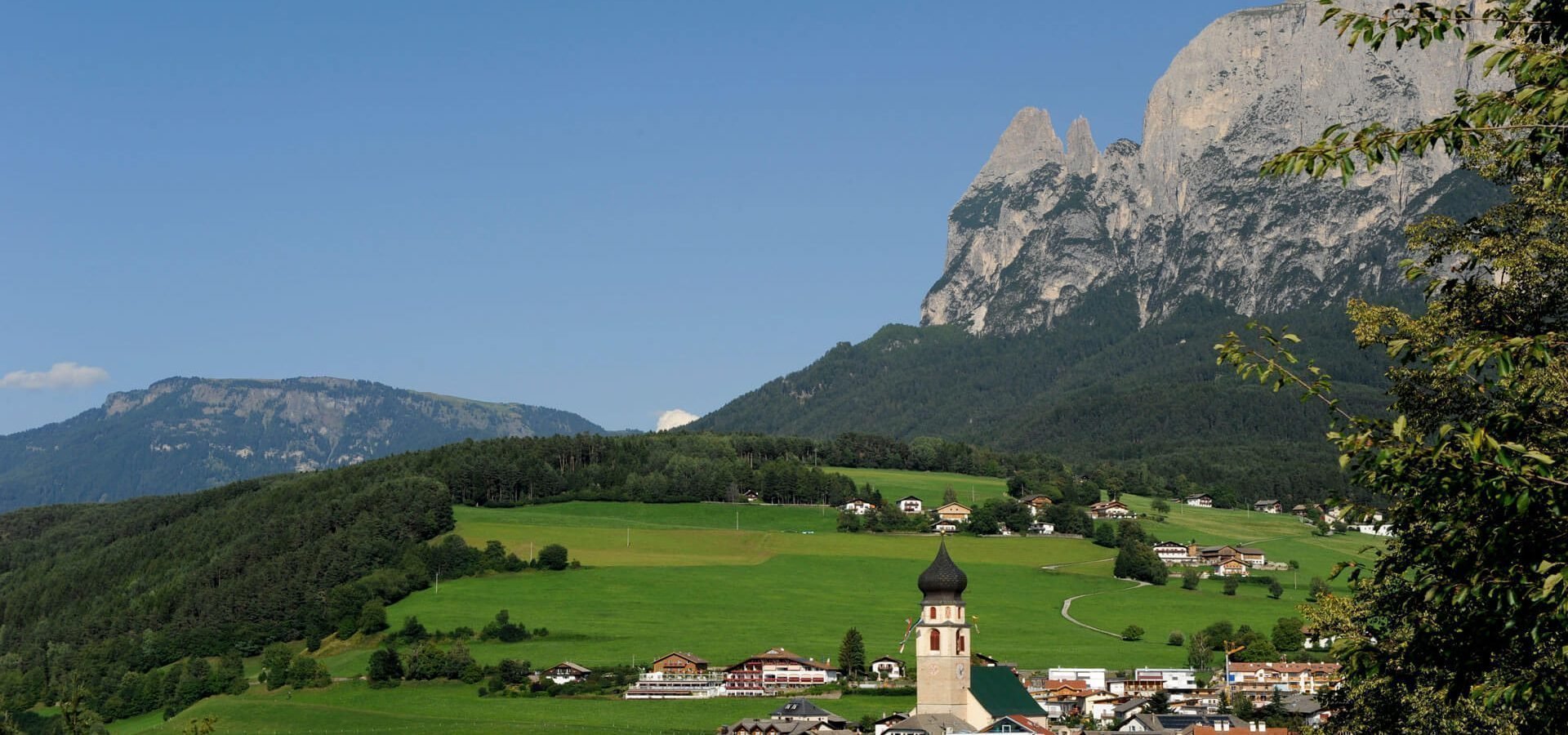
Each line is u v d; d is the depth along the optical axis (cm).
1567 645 3372
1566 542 3312
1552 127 3394
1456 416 5081
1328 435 3788
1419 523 4256
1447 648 3631
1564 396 3944
